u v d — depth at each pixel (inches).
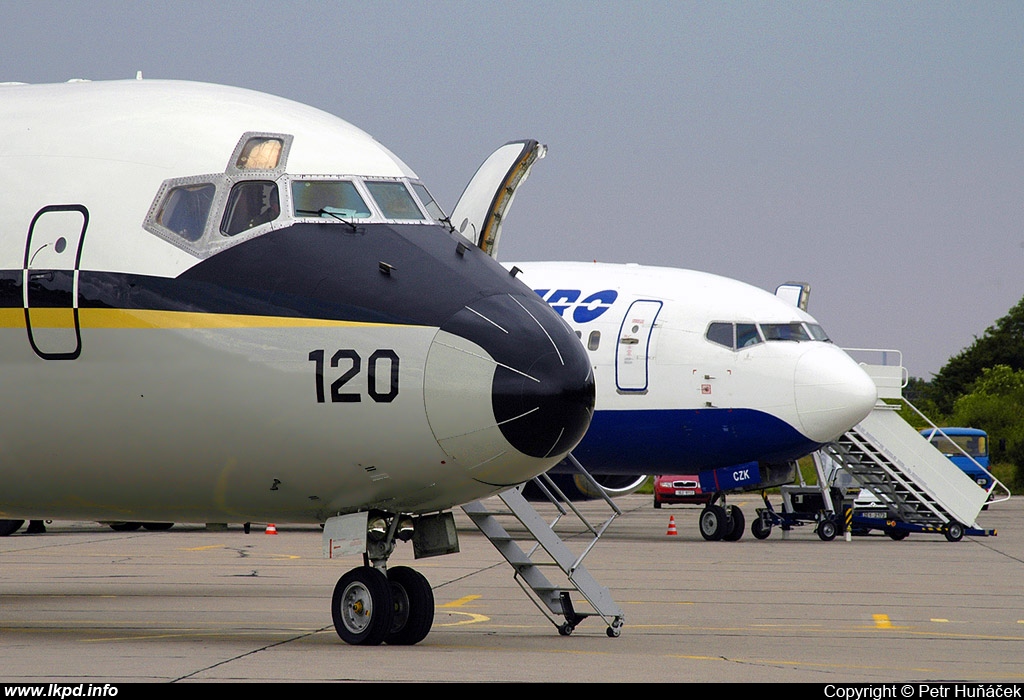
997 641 2069.4
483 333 1803.6
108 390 1851.6
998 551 4101.9
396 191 1989.4
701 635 2116.1
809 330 4443.9
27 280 1887.3
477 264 1934.1
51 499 1996.8
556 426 1809.8
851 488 5206.7
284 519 1993.1
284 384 1807.3
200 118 1991.9
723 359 4345.5
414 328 1804.9
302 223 1900.8
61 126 2007.9
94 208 1905.8
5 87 2194.9
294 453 1825.8
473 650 1876.2
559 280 4712.1
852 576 3206.2
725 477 4414.4
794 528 5364.2
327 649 1859.0
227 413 1820.9
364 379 1791.3
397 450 1802.4
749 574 3243.1
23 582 3048.7
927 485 4635.8
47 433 1895.9
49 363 1875.0
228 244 1876.2
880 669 1745.8
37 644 1911.9
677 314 4446.4
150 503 1957.4
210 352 1820.9
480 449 1796.3
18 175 1959.9
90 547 4200.3
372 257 1875.0
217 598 2684.5
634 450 4475.9
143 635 2053.4
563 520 6003.9
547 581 2137.1
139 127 1980.8
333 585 2974.9
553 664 1736.0
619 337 4480.8
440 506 1910.7
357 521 1884.8
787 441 4271.7
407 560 3636.8
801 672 1701.5
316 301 1828.2
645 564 3526.1
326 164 1957.4
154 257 1870.1
